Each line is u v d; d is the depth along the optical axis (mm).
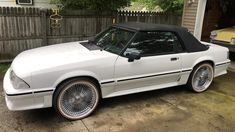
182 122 3928
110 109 4266
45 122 3768
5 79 3787
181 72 4734
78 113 3871
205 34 9711
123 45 4156
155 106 4461
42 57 3846
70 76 3615
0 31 6762
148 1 14445
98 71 3822
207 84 5273
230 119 4090
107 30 4922
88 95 3904
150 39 4332
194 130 3715
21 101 3414
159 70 4426
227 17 10133
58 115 3984
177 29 4695
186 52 4734
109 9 8742
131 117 4020
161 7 12414
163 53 4441
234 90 5387
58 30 7785
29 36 7246
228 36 7391
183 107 4461
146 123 3852
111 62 3908
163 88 4984
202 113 4258
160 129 3697
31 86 3396
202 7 7918
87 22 8281
